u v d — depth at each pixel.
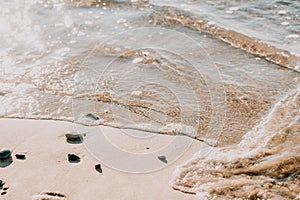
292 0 6.75
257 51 5.04
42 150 3.04
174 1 6.97
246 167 2.83
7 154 2.97
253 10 6.40
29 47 5.09
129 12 6.50
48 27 5.83
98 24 5.96
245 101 3.84
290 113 3.57
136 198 2.56
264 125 3.41
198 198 2.57
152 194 2.59
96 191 2.61
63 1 7.09
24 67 4.51
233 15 6.24
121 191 2.61
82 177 2.74
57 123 3.44
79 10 6.62
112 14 6.41
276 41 5.26
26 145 3.12
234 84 4.18
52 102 3.80
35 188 2.64
